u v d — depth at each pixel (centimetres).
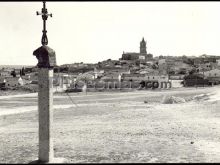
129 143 2211
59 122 3703
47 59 1508
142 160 1688
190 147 2050
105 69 18550
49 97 1534
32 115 4800
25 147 2125
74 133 2727
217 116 3719
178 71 18312
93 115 4381
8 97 8975
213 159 1705
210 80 12875
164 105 5472
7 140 2441
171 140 2314
